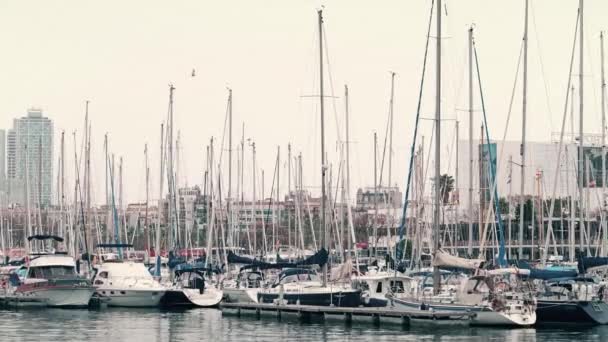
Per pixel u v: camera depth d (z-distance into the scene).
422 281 76.69
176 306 89.94
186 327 73.00
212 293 89.81
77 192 121.81
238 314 81.19
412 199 105.12
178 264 96.31
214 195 113.31
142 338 66.56
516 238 126.62
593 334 64.56
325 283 79.06
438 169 71.81
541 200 117.31
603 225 85.75
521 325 67.38
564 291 71.19
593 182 112.94
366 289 76.25
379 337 64.00
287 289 79.75
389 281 75.75
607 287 71.19
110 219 138.25
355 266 92.88
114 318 80.44
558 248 118.81
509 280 69.56
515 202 141.62
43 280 89.62
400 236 86.12
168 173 106.75
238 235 123.62
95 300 90.69
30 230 122.62
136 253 133.75
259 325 73.44
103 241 141.62
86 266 107.12
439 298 70.31
